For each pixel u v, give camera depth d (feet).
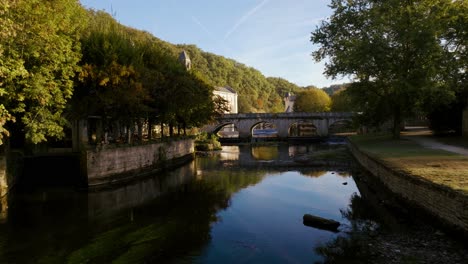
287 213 54.03
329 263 34.09
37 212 56.59
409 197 47.62
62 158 98.17
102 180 79.25
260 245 40.45
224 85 519.60
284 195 67.36
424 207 42.52
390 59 90.79
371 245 37.63
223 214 54.44
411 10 86.38
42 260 37.01
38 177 87.51
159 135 165.99
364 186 71.92
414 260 32.63
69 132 120.57
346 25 104.32
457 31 86.58
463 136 108.58
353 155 126.00
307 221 48.08
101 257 37.68
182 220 51.39
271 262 35.58
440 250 34.27
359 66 94.58
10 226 49.08
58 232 46.34
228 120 255.70
